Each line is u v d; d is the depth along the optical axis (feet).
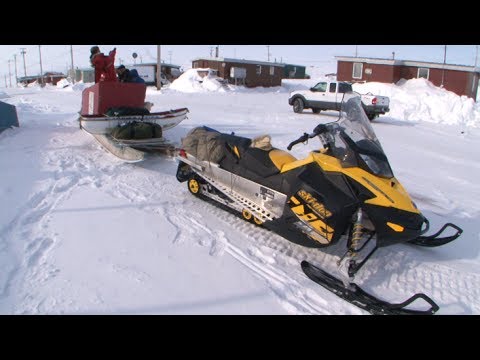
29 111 44.29
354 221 12.20
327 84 54.65
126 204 16.66
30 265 11.79
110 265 12.10
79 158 22.97
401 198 11.91
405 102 65.16
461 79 93.15
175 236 14.23
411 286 12.49
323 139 13.38
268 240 14.47
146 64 138.31
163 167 22.20
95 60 26.30
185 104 58.34
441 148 36.06
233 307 10.68
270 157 14.76
